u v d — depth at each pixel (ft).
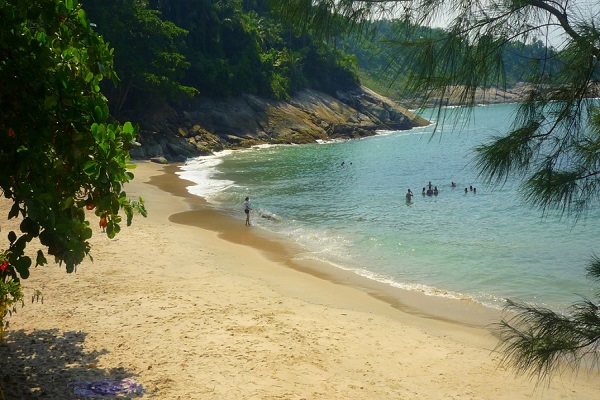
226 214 95.61
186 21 241.55
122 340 35.78
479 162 13.29
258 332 39.34
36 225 20.18
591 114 11.92
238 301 46.60
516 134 12.48
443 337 42.80
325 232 83.15
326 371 34.12
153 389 29.40
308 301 50.42
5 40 19.89
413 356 38.17
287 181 138.82
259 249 71.77
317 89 298.35
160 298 45.44
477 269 63.26
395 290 55.67
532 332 13.88
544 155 12.51
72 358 32.48
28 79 19.80
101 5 179.83
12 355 32.32
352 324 43.70
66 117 20.31
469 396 32.58
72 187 21.67
